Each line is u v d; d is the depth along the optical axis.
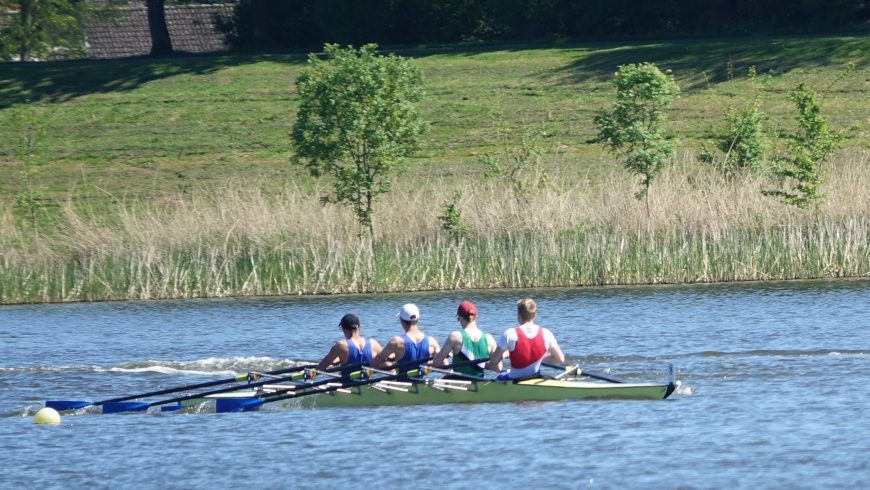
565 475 50.62
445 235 120.94
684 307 99.19
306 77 121.75
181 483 51.50
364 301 109.31
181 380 76.62
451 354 68.12
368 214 121.56
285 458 54.88
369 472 51.94
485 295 110.69
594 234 117.69
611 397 64.88
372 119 121.06
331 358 67.69
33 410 68.31
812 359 74.81
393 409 65.00
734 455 52.75
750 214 118.38
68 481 52.25
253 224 120.12
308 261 117.38
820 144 123.12
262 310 106.31
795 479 49.19
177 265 116.38
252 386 67.88
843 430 56.25
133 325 100.56
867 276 113.19
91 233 120.75
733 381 68.81
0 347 90.88
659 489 48.47
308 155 123.19
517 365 65.56
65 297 116.38
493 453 54.22
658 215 118.31
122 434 61.44
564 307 101.62
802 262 114.00
